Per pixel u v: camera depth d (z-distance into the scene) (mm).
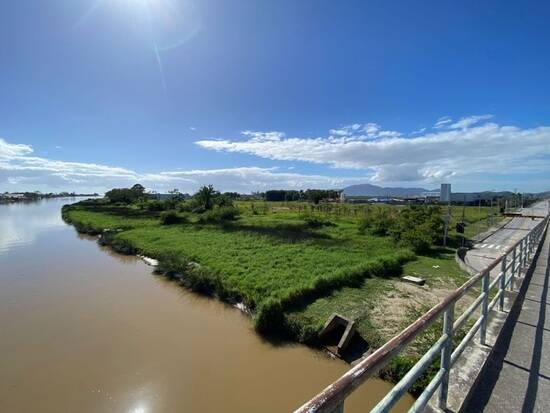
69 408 6156
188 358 7793
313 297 10164
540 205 80125
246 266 13648
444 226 20469
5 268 16828
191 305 11211
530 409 2863
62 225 40031
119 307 11070
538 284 7277
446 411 2650
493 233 26156
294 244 18641
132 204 71312
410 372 1962
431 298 10000
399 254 15297
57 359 7789
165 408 6152
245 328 9258
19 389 6668
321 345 7883
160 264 15227
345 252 16484
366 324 8195
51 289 13141
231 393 6539
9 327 9523
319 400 1130
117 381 6938
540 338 4348
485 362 3625
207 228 26672
